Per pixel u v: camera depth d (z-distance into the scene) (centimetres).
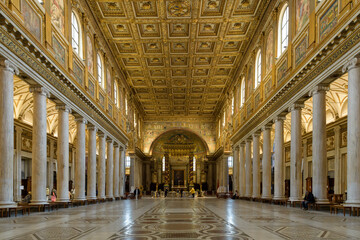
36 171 1470
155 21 2355
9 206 1164
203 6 2206
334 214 1259
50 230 828
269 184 2316
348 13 1134
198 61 3111
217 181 4997
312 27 1455
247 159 2928
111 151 2912
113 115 2930
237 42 2727
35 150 1464
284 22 1947
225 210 1556
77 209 1670
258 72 2552
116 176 3189
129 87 3756
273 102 2102
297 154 1719
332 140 2645
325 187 1448
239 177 3275
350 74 1168
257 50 2542
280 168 2030
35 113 1466
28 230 827
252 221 1033
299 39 1631
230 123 3650
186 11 2242
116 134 3103
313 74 1489
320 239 678
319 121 1452
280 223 967
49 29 1498
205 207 1844
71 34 1819
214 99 4303
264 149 2330
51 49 1510
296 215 1230
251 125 2741
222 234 752
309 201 1462
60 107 1758
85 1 2055
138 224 965
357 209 1116
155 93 4041
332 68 1312
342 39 1225
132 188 3884
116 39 2622
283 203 1920
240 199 3150
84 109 2097
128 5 2164
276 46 2008
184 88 3859
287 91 1839
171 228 867
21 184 2775
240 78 3186
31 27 1323
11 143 1180
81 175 2061
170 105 4594
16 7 1189
